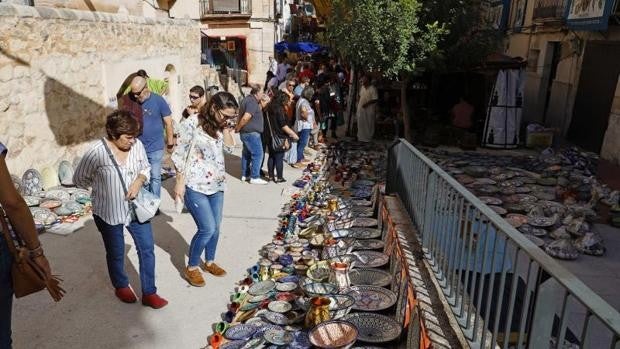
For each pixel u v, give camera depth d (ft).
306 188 23.39
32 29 19.86
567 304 5.73
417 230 13.82
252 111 23.22
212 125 12.69
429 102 42.04
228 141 17.48
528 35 49.88
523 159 32.14
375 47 31.60
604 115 34.94
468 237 9.65
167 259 15.35
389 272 13.62
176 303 12.79
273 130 24.14
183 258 15.48
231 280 14.14
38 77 20.39
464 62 34.58
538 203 22.15
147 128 17.63
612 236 18.88
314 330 10.59
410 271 11.44
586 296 5.39
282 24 97.86
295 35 116.98
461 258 9.66
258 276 14.05
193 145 12.69
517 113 35.86
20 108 19.52
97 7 29.04
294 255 15.48
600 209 21.62
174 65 34.32
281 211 20.43
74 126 22.90
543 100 46.65
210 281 14.01
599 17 32.89
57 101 21.61
